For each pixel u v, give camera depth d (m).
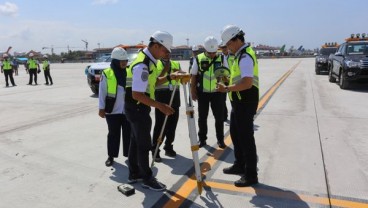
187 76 3.35
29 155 4.98
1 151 5.19
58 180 4.02
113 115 4.38
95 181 3.99
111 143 4.45
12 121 7.52
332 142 5.30
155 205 3.35
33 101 10.69
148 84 3.47
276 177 3.96
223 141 5.23
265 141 5.43
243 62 3.39
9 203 3.44
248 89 3.51
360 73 11.03
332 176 3.96
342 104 8.70
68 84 16.73
